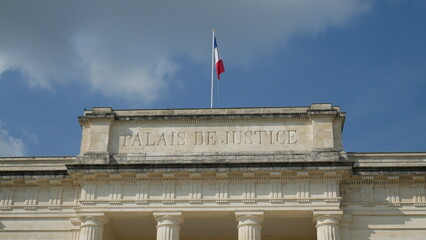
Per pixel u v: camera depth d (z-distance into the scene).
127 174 64.88
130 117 69.19
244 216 63.38
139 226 71.25
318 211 62.97
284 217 65.12
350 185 65.94
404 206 64.94
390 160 67.44
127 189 65.25
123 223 70.00
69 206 67.62
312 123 67.62
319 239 62.47
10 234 67.38
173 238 63.38
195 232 74.12
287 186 64.25
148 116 69.06
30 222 67.62
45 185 68.75
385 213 64.75
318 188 63.94
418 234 64.06
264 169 63.94
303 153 66.12
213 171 64.19
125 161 66.88
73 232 66.75
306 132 67.75
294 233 73.12
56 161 70.56
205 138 68.19
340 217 63.09
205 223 70.50
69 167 65.06
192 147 67.81
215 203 63.94
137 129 69.12
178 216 63.91
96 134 68.31
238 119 68.62
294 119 68.31
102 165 64.94
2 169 70.19
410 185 65.75
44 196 68.56
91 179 65.38
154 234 74.44
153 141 68.38
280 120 68.38
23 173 68.25
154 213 64.06
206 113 69.31
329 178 64.06
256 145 67.38
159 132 68.81
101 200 64.56
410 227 64.25
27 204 68.25
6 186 69.00
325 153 65.50
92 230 63.81
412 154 67.50
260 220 63.56
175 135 68.56
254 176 64.38
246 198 63.84
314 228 70.94
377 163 67.19
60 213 67.62
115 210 64.31
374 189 65.81
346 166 63.31
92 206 64.44
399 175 65.12
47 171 68.00
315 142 66.56
